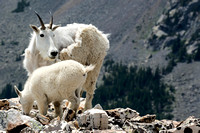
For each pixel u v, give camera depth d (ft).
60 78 55.42
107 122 50.06
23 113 61.26
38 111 65.46
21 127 48.67
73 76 55.26
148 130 51.78
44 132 46.93
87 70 56.75
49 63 69.87
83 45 70.69
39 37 68.39
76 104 57.06
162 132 47.34
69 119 54.85
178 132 46.24
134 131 50.42
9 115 49.83
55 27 69.56
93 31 72.43
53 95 57.26
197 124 45.73
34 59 69.92
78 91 58.13
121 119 55.06
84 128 49.42
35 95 58.23
